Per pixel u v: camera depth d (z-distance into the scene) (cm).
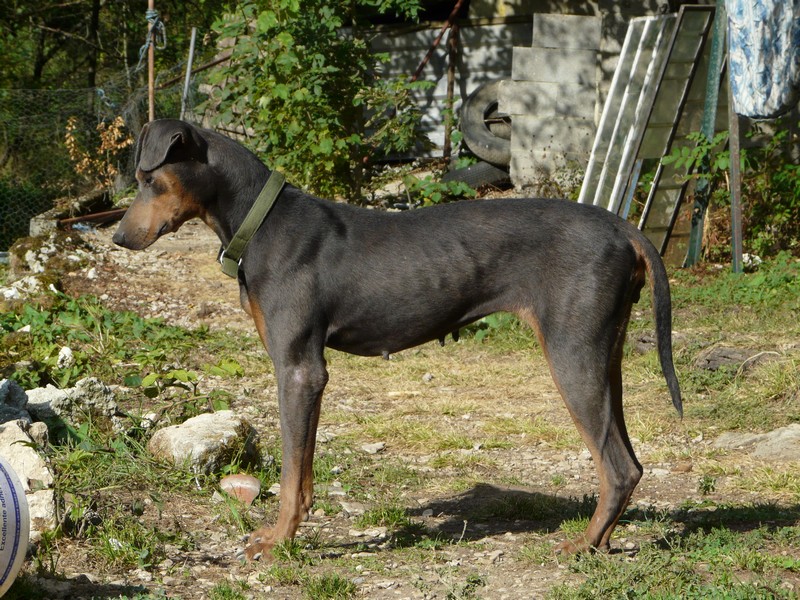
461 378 884
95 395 613
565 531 495
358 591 421
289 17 1220
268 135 1280
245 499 554
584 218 454
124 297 1113
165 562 453
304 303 451
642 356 908
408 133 1343
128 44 2750
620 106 1221
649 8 1456
